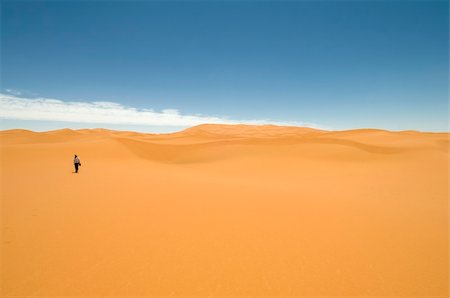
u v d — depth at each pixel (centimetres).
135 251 589
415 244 660
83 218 819
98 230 716
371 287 466
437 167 2050
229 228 755
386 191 1372
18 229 712
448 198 1214
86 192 1216
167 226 761
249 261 554
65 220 796
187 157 3900
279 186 1497
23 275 479
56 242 629
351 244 653
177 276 488
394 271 523
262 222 814
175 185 1475
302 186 1510
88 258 550
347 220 848
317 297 434
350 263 554
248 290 449
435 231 756
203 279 480
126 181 1580
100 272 495
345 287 464
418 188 1448
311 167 2316
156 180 1658
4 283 454
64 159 2936
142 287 449
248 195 1222
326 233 727
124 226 754
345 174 1955
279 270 519
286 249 617
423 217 898
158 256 566
